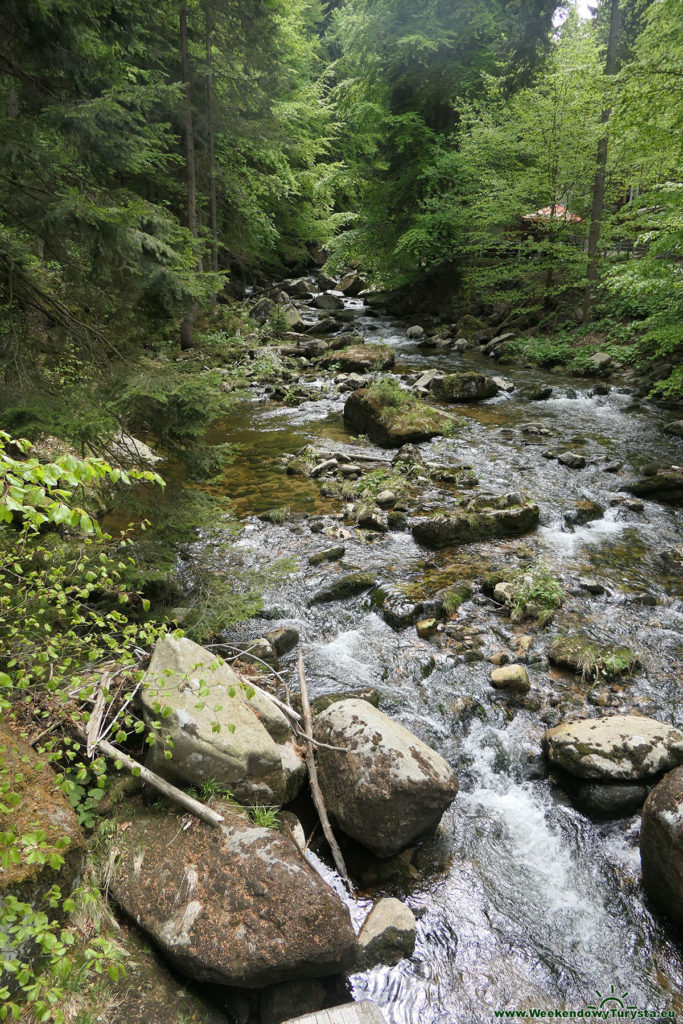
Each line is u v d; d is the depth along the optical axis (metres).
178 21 17.94
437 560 7.41
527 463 10.48
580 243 20.92
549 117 18.39
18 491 2.15
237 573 6.64
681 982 3.31
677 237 11.05
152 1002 2.81
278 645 5.78
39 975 2.72
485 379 14.29
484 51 23.16
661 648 5.83
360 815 3.83
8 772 3.18
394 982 3.24
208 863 3.29
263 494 9.38
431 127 24.61
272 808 3.84
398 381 15.50
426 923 3.55
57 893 2.58
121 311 5.92
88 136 5.38
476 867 3.92
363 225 25.48
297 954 2.97
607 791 4.24
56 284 5.80
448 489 9.45
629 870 3.92
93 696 4.11
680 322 12.47
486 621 6.26
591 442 11.47
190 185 17.72
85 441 5.00
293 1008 3.01
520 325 20.47
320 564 7.27
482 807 4.36
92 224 5.14
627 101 10.67
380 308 26.95
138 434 5.70
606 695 5.20
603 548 7.73
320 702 4.92
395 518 8.28
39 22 5.25
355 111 24.39
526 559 7.44
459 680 5.44
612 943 3.50
